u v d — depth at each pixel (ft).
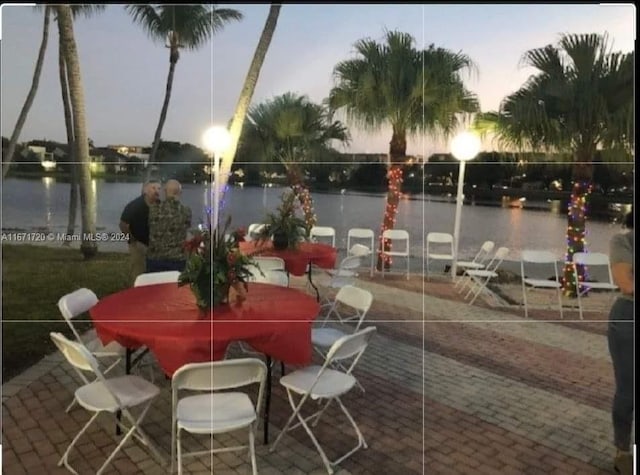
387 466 7.49
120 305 8.48
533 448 8.11
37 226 18.66
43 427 8.39
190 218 14.20
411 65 19.97
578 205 17.42
